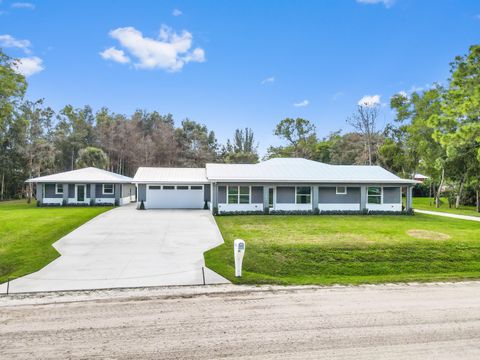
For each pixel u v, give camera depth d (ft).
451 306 23.24
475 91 65.51
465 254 40.50
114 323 19.94
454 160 90.63
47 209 81.20
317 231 52.26
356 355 16.06
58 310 22.24
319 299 24.71
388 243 43.29
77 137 182.39
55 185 93.04
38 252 38.93
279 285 28.53
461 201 108.68
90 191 92.53
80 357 15.84
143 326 19.48
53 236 47.32
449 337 18.15
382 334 18.45
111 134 178.70
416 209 94.02
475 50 68.59
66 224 55.67
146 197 84.64
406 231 52.42
